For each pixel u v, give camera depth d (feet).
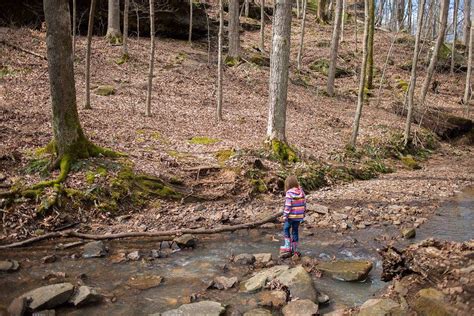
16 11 66.39
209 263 20.02
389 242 23.22
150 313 15.16
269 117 39.58
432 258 16.85
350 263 19.54
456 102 88.69
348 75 94.99
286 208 21.01
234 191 31.14
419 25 54.24
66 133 27.68
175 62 70.44
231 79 70.49
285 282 17.01
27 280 17.37
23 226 22.66
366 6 45.60
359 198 32.83
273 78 38.73
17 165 27.17
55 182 25.49
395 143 55.88
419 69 105.91
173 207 27.78
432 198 33.73
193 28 90.12
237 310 15.29
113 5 72.64
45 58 55.98
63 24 26.40
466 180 42.09
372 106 77.77
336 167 40.60
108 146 33.32
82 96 47.62
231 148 37.91
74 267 18.97
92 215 24.99
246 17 120.78
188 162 33.35
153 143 36.94
